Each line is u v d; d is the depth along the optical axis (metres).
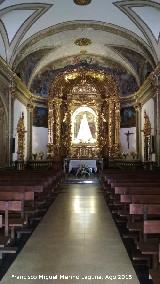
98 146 27.86
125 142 27.16
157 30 18.52
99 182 21.41
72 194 15.48
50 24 19.31
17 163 22.23
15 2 15.93
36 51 23.08
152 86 20.84
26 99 25.05
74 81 28.05
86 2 17.14
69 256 6.14
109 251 6.45
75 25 19.72
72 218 9.70
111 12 18.09
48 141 27.34
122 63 25.59
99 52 25.06
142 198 6.12
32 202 8.66
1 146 19.88
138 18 17.98
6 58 19.73
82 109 28.11
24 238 7.43
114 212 10.20
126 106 27.25
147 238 5.81
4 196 6.90
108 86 27.55
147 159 23.30
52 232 7.98
